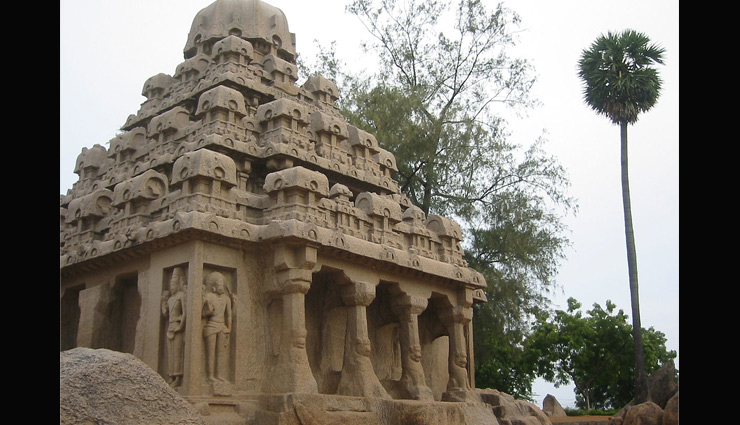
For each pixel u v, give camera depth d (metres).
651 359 40.47
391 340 17.98
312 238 13.76
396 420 14.62
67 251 16.16
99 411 7.36
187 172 13.82
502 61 31.55
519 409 20.81
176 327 12.81
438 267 17.75
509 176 29.81
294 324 13.64
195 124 16.72
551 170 29.72
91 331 14.57
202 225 12.85
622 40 31.75
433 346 19.06
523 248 27.69
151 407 7.78
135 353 13.48
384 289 17.25
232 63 18.64
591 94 31.67
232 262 13.64
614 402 45.41
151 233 13.40
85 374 7.52
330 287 16.34
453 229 19.14
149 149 17.61
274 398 12.89
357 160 18.77
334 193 15.93
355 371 14.98
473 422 17.00
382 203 16.70
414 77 32.22
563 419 27.83
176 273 13.26
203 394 12.46
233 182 14.14
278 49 20.89
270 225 13.80
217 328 12.96
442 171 29.61
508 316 27.72
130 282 15.13
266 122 16.97
